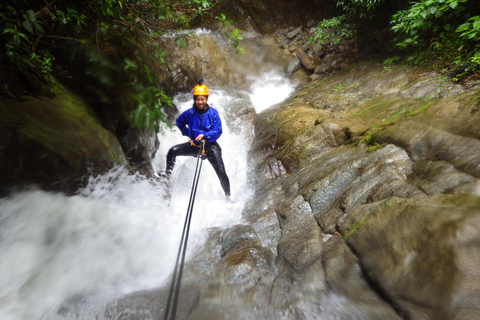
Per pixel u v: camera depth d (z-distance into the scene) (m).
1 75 2.99
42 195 2.92
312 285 2.34
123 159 4.03
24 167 2.81
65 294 2.56
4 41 3.05
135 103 3.83
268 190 4.61
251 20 11.31
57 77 3.76
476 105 3.11
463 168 2.71
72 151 3.21
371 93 6.25
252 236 3.23
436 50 6.01
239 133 6.99
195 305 2.38
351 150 4.23
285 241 3.15
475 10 5.67
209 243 3.38
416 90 5.30
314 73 9.60
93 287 2.70
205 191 5.32
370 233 2.47
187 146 4.61
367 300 2.08
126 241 3.26
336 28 9.59
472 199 2.24
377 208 2.71
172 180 5.43
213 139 4.51
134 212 3.68
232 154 6.42
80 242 2.99
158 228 3.72
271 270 2.77
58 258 2.79
